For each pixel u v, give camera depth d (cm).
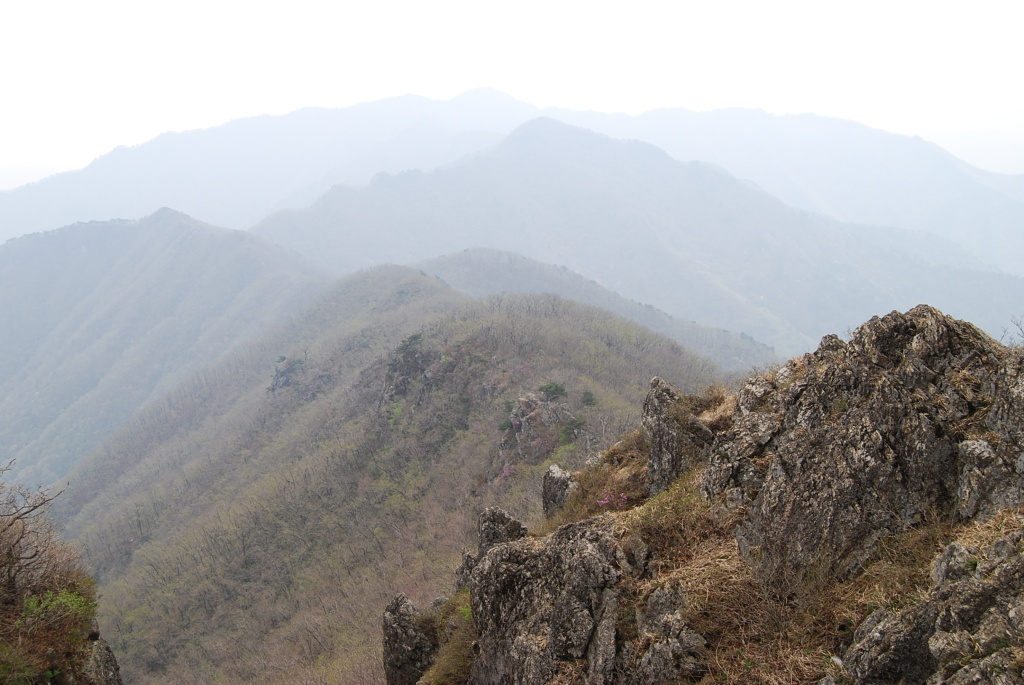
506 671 937
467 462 8600
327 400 13825
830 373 866
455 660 1153
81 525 13838
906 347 816
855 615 644
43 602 1287
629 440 1455
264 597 7400
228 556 8406
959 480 676
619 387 10119
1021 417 642
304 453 11406
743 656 664
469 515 7050
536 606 946
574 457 7006
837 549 711
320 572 7444
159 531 11194
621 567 848
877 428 754
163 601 7844
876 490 721
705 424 1190
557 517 1387
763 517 792
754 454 921
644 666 718
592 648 794
